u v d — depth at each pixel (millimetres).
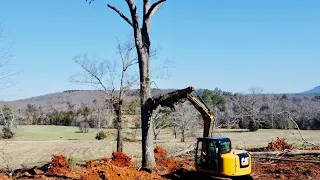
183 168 18125
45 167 22828
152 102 18094
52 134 72812
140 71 18906
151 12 19016
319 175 17281
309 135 52281
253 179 16859
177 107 48469
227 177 15172
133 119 47188
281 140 27922
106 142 54469
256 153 23703
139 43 18891
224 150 15234
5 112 25953
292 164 20484
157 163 21453
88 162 24328
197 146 15977
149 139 18891
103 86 28156
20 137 64312
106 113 64688
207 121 16047
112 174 16281
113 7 19250
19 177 18891
